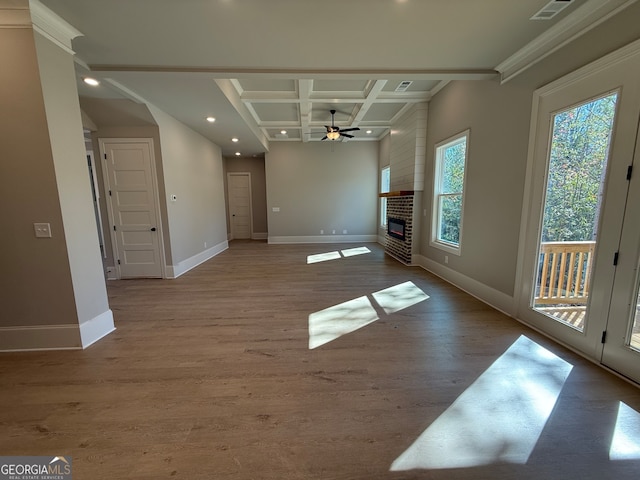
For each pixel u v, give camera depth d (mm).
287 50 2658
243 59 2836
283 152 8188
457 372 2115
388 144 7352
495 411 1720
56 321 2453
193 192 5605
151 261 4742
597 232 2143
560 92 2420
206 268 5461
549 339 2592
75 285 2449
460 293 3893
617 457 1407
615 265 2021
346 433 1569
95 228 2674
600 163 2146
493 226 3354
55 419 1681
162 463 1394
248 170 9469
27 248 2344
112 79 3215
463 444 1494
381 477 1321
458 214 4254
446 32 2393
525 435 1546
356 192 8430
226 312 3309
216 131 5723
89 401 1829
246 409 1753
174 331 2830
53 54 2227
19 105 2162
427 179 5039
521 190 2906
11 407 1781
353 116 5727
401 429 1595
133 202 4566
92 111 4043
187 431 1586
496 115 3234
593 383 1957
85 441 1526
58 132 2283
